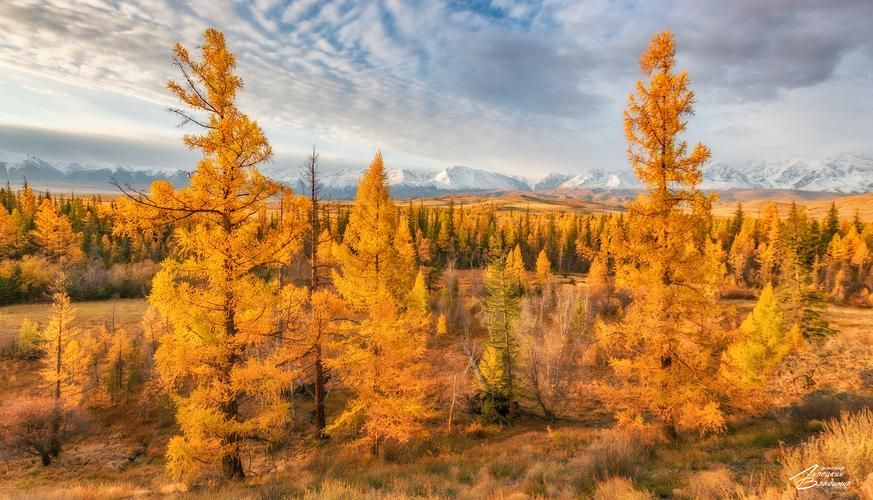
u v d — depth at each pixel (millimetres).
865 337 35219
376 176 22781
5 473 23766
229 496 10578
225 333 11797
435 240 90125
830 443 7375
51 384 31703
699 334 13859
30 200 85562
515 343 28000
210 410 11188
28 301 54844
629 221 14383
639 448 12039
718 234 91875
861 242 72875
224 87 11156
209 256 11273
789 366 30438
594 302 50312
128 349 37250
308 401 28422
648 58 13703
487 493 10188
